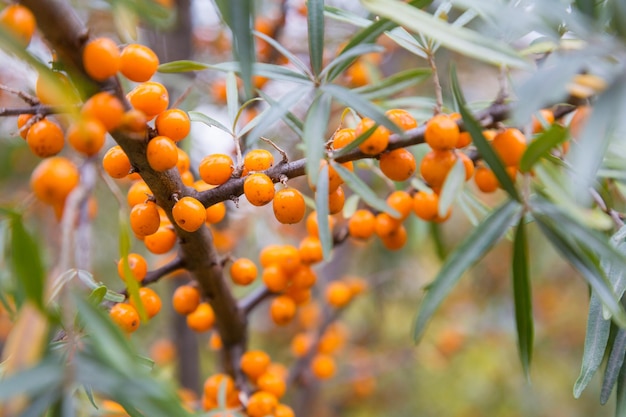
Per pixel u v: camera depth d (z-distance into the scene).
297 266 0.37
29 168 0.61
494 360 0.87
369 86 0.32
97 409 0.31
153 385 0.24
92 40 0.26
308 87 0.29
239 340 0.38
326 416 0.83
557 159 0.29
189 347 0.57
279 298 0.38
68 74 0.26
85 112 0.26
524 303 0.28
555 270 0.85
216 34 0.59
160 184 0.29
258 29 0.47
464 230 0.82
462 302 0.92
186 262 0.34
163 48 0.53
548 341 0.89
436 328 0.87
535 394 0.88
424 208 0.34
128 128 0.27
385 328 0.90
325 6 0.32
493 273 0.87
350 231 0.37
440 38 0.26
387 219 0.36
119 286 0.66
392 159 0.29
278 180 0.30
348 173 0.29
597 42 0.24
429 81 0.61
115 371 0.24
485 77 0.71
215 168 0.30
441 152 0.29
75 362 0.24
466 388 0.90
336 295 0.49
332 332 0.55
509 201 0.27
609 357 0.30
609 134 0.26
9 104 0.45
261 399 0.36
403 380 0.92
